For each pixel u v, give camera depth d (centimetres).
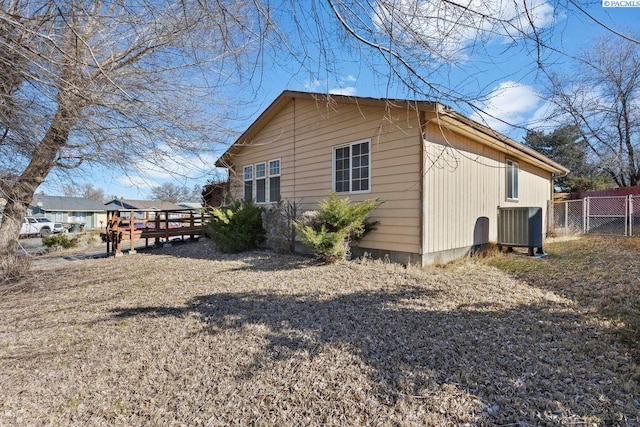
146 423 231
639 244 805
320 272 622
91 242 1455
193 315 426
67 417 243
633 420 197
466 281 527
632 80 1253
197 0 261
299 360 293
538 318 359
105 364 314
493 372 254
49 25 260
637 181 1605
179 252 1016
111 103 336
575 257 695
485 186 839
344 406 229
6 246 545
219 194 1122
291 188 938
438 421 207
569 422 198
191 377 282
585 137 1378
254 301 468
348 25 248
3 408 255
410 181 639
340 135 789
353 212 671
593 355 274
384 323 365
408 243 646
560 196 1484
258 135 1067
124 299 522
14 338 384
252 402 243
